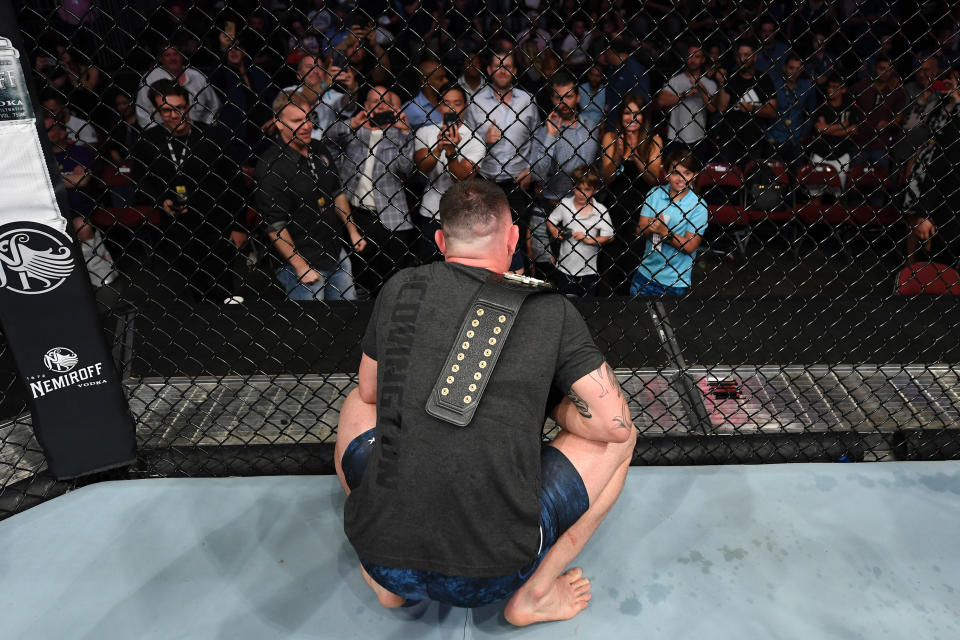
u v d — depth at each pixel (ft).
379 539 4.35
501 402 4.25
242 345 8.13
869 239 17.66
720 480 6.58
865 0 5.75
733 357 7.86
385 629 5.31
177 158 6.09
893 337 8.16
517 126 10.83
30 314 5.44
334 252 10.94
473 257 4.62
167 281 14.06
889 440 7.20
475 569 4.30
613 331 8.15
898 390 7.54
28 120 4.95
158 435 7.07
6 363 5.82
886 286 15.93
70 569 5.78
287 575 5.75
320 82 10.39
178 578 5.72
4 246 5.19
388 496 4.27
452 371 4.23
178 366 7.79
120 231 14.46
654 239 10.63
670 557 5.85
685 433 7.09
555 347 4.32
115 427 6.11
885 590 5.56
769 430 7.11
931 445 7.10
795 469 6.70
